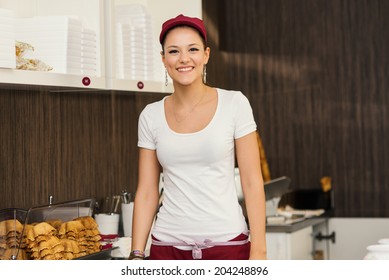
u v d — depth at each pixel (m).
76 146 3.54
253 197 2.36
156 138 2.38
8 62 2.56
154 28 3.73
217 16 5.30
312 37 5.37
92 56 3.10
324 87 5.34
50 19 2.99
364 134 5.27
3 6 3.07
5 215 2.61
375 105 5.25
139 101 4.14
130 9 3.48
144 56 3.46
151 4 3.78
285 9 5.42
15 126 3.10
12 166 3.07
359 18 5.28
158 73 3.65
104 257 3.02
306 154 5.38
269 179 5.09
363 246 5.11
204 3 4.96
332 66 5.32
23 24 3.02
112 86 3.17
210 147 2.30
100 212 3.71
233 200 2.37
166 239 2.37
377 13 5.25
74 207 3.03
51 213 2.88
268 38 5.45
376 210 5.24
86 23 3.18
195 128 2.32
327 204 5.14
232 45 5.49
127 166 3.99
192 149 2.30
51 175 3.34
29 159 3.19
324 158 5.34
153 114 2.40
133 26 3.40
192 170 2.32
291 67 5.41
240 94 2.38
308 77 5.38
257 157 2.38
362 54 5.27
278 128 5.43
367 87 5.27
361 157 5.27
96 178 3.70
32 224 2.77
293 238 4.11
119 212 3.67
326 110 5.34
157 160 2.47
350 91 5.29
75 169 3.52
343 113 5.30
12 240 2.62
